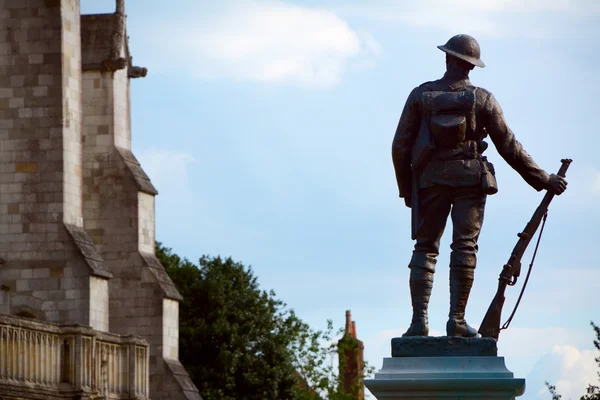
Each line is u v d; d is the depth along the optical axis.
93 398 56.31
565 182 20.53
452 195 20.23
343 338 91.06
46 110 64.75
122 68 75.06
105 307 65.12
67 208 64.81
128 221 75.06
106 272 64.88
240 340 101.12
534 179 20.47
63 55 64.88
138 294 75.00
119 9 75.44
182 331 101.06
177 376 74.69
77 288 63.81
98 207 75.25
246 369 100.69
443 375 19.28
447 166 20.11
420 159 20.17
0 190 64.69
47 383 53.91
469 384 19.12
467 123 20.06
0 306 63.88
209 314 102.12
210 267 105.25
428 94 20.19
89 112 75.44
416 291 20.27
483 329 20.53
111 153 75.38
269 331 103.00
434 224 20.31
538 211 20.58
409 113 20.33
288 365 102.19
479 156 20.20
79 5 66.31
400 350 19.69
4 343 51.34
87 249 64.44
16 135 64.81
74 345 55.09
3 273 64.12
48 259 64.00
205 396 98.81
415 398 19.27
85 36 75.44
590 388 35.50
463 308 20.11
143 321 75.00
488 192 20.12
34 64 65.00
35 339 53.31
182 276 103.81
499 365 19.38
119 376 61.44
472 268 20.12
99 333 59.44
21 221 64.44
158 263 76.06
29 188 64.56
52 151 64.62
